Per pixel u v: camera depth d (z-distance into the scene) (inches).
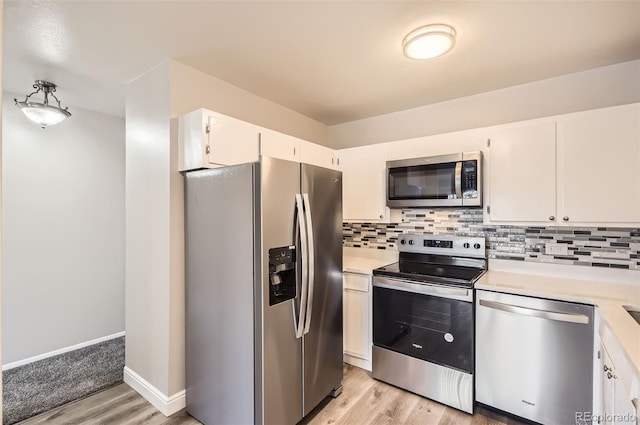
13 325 111.8
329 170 91.0
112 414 86.7
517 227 100.0
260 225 70.9
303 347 81.2
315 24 72.1
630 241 85.0
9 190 111.1
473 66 90.6
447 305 89.2
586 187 81.0
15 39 77.2
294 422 78.3
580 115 81.7
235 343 74.4
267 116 116.6
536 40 77.5
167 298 87.2
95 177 131.6
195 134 81.0
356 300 109.7
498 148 93.2
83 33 75.0
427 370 92.0
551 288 80.0
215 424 79.4
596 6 65.2
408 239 119.2
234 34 76.0
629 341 49.6
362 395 94.4
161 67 89.7
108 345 130.0
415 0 64.1
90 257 130.1
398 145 111.9
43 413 87.2
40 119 100.9
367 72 95.0
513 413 80.7
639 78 86.5
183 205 89.1
